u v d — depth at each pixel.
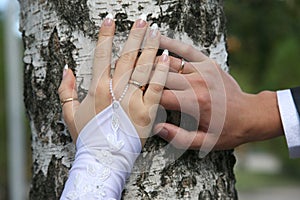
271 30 3.02
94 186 1.41
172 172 1.48
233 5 2.90
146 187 1.47
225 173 1.55
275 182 14.58
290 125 1.53
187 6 1.50
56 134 1.51
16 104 5.04
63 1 1.49
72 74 1.48
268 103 1.54
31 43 1.53
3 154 6.17
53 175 1.52
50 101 1.51
